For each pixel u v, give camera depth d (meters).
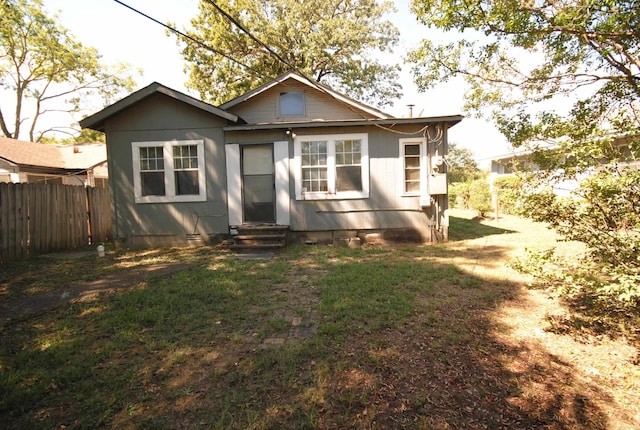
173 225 9.07
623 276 2.69
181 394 2.57
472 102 4.73
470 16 3.78
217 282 5.32
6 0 19.92
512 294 4.66
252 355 3.11
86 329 3.72
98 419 2.31
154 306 4.30
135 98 8.60
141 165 9.06
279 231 8.57
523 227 11.72
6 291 5.10
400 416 2.35
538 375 2.82
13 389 2.61
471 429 2.24
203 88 20.06
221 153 8.98
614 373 2.84
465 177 33.91
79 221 9.27
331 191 8.92
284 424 2.26
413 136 8.77
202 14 18.69
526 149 3.77
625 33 3.06
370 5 19.48
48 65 23.05
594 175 2.96
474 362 3.00
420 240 8.91
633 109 3.36
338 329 3.55
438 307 4.19
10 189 7.25
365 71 20.52
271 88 10.73
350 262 6.65
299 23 18.86
